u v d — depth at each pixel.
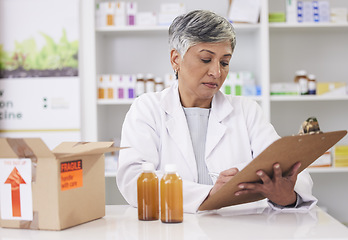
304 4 3.52
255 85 3.52
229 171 1.38
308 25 3.48
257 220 1.29
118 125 3.85
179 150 1.73
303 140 1.21
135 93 3.52
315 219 1.29
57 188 1.18
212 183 1.73
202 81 1.63
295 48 3.81
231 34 1.59
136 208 1.53
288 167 1.33
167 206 1.26
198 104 1.79
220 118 1.76
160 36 3.83
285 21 3.57
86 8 3.49
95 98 3.48
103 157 1.37
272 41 3.82
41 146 1.15
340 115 3.83
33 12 3.53
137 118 1.76
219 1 3.82
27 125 3.53
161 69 3.84
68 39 3.50
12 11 3.54
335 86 3.47
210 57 1.60
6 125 3.55
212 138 1.74
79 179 1.26
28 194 1.21
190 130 1.77
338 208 3.84
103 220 1.33
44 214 1.20
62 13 3.51
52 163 1.18
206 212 1.42
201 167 1.74
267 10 3.45
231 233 1.13
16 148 1.19
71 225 1.23
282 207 1.44
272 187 1.31
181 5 3.53
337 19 3.53
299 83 3.51
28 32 3.54
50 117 3.51
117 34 3.76
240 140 1.77
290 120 3.83
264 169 1.27
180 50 1.64
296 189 1.44
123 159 1.64
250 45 3.80
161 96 1.83
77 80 3.49
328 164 3.45
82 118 3.49
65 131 3.50
